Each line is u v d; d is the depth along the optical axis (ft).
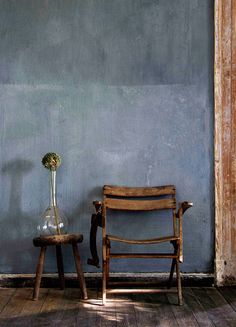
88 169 15.25
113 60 15.21
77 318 12.43
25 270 15.17
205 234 15.26
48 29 15.20
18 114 15.19
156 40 15.24
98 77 15.21
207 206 15.24
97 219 14.06
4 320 12.26
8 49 15.16
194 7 15.25
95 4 15.21
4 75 15.16
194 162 15.25
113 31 15.23
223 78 15.16
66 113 15.21
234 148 15.14
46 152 15.21
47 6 15.21
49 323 12.08
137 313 12.81
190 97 15.24
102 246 14.65
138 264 15.23
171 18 15.25
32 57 15.19
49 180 15.23
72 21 15.21
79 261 14.11
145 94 15.24
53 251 15.24
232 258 15.15
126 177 15.25
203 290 14.79
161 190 14.98
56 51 15.21
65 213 15.25
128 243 14.19
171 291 13.62
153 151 15.26
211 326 11.88
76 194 15.26
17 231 15.20
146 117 15.25
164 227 15.26
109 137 15.24
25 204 15.21
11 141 15.19
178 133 15.25
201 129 15.23
